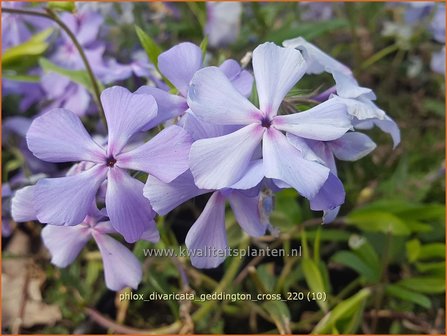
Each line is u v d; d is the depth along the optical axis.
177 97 0.09
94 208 0.09
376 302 0.13
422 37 0.18
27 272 0.14
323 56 0.09
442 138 0.17
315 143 0.08
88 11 0.14
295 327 0.13
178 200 0.08
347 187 0.15
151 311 0.14
